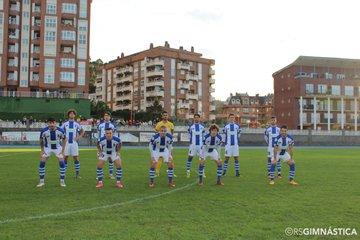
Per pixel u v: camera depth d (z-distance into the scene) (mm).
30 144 46094
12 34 73062
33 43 73625
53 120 12977
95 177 15500
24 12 73750
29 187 12641
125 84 107250
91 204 9844
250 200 10555
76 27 74875
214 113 104875
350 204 10016
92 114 82375
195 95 101125
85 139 47062
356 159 27094
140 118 86188
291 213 8953
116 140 12953
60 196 10992
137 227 7668
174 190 12312
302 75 86250
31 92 68875
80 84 74938
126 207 9523
